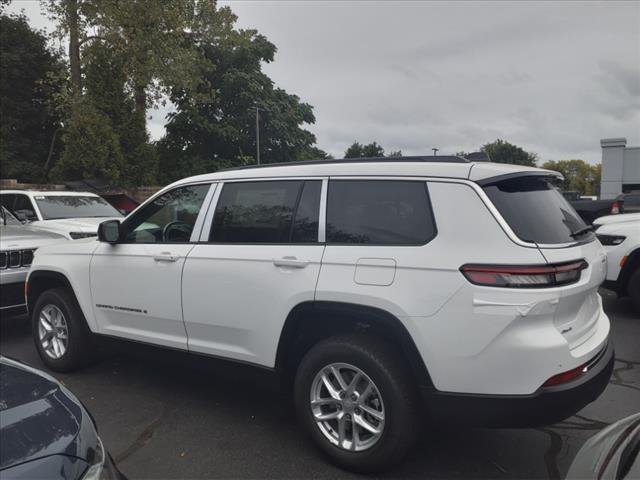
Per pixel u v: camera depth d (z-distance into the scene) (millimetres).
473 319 2615
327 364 3064
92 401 4086
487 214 2721
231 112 38531
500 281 2578
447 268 2697
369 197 3117
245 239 3529
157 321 3914
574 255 2777
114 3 19156
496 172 2846
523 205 2855
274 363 3301
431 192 2908
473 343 2619
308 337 3391
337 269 3031
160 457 3227
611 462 1823
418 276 2770
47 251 4816
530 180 3105
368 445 2943
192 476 3014
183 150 38219
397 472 3043
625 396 4109
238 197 3662
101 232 4109
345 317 3045
